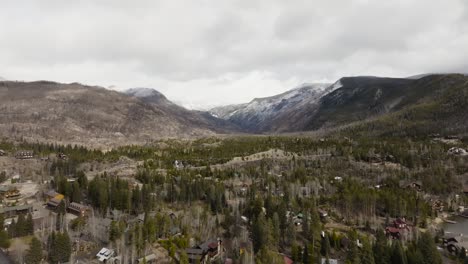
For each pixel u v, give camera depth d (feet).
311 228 443.32
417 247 378.94
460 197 644.69
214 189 583.99
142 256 384.06
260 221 426.51
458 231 515.91
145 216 465.47
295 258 387.14
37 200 549.95
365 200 553.23
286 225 457.27
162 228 444.14
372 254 371.15
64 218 461.78
